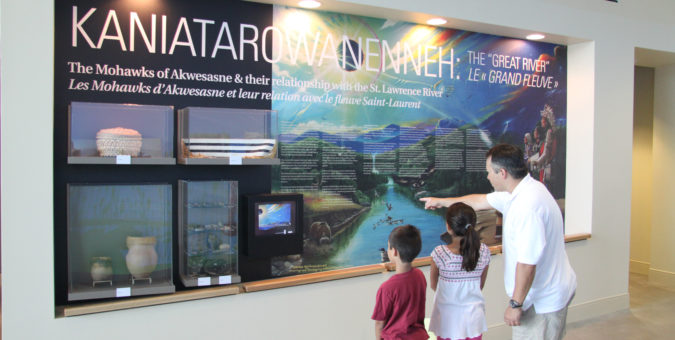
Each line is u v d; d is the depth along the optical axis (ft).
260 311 10.83
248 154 10.42
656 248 20.21
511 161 8.21
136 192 9.66
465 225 8.88
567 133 16.61
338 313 11.82
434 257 9.30
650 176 21.12
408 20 13.08
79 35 9.73
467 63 14.35
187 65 10.67
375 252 12.96
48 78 8.77
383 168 13.03
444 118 13.98
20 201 8.63
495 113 14.93
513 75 15.28
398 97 13.20
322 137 12.17
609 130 16.28
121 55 10.07
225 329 10.46
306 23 11.90
